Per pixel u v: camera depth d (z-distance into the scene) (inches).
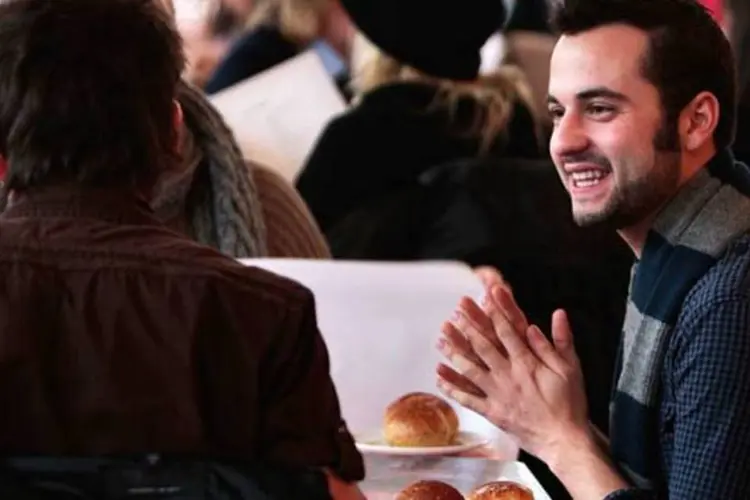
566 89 132.9
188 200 179.2
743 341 123.3
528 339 139.1
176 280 95.9
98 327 94.8
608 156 131.3
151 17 100.8
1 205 102.3
